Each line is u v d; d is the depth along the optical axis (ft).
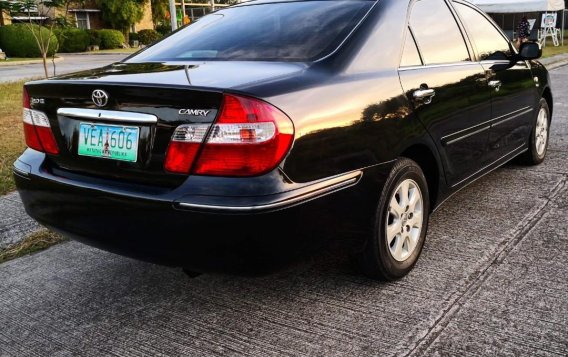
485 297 9.21
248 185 7.19
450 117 10.85
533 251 10.93
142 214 7.68
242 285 10.13
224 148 7.21
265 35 10.00
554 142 20.31
